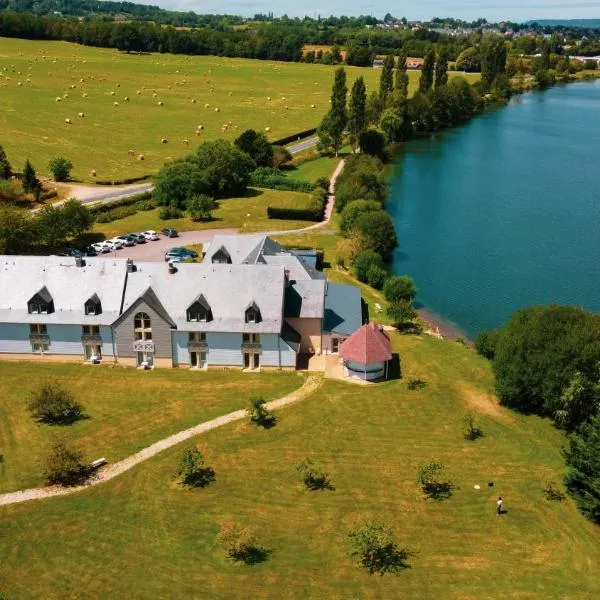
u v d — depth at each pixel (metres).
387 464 71.31
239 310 88.56
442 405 82.00
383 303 111.94
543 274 129.12
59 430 76.75
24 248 123.75
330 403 82.12
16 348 91.56
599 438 64.06
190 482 68.19
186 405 81.62
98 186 174.75
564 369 75.44
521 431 77.06
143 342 89.31
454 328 107.69
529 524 62.78
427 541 60.66
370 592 54.88
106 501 65.44
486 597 54.50
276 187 182.25
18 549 59.19
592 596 54.66
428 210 167.25
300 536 61.12
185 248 133.88
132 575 56.34
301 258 116.12
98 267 91.94
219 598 54.06
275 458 72.06
